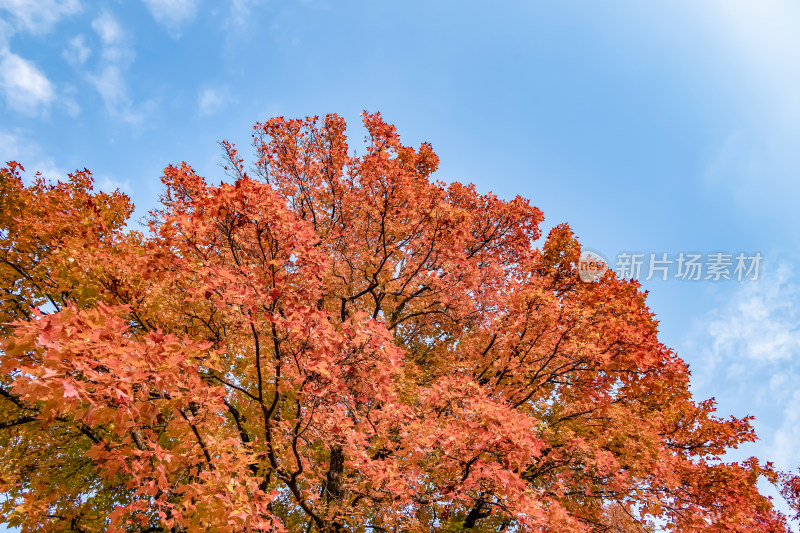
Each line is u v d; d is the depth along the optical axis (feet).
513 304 28.48
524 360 27.55
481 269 34.71
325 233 32.30
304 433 18.94
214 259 17.88
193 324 23.04
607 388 29.58
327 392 17.04
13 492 21.54
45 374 8.92
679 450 31.37
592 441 24.34
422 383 33.01
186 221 15.24
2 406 21.15
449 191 38.01
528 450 17.21
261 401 18.51
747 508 24.68
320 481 21.04
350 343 16.85
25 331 9.52
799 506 41.34
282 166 32.40
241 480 13.74
